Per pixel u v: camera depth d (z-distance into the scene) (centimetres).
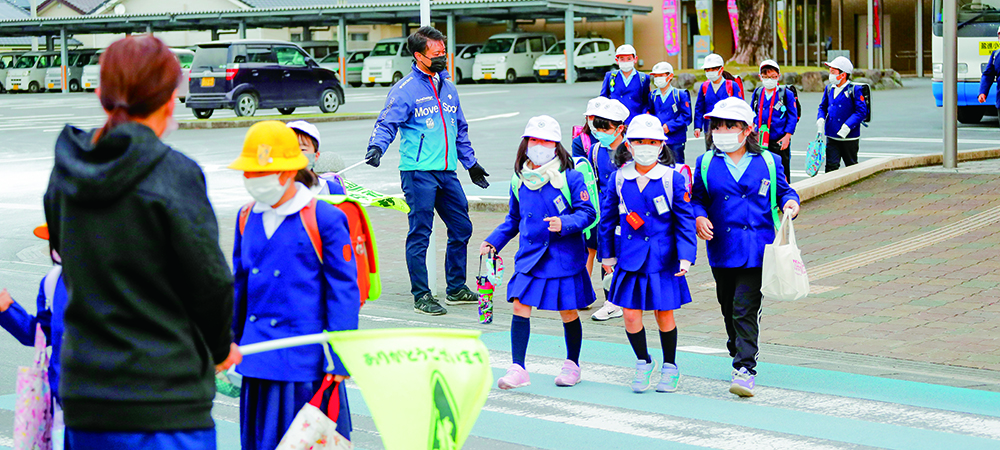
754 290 565
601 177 793
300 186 363
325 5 4784
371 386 315
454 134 809
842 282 856
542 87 3809
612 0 4769
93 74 4447
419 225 799
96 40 5784
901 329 712
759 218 562
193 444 255
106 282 245
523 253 582
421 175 793
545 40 4394
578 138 845
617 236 573
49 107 3406
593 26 4966
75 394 248
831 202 1188
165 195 245
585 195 570
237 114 2669
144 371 246
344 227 363
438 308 797
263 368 360
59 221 254
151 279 247
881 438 495
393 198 513
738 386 564
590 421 529
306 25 4881
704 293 852
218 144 2089
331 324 359
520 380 593
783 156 1139
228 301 258
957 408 543
